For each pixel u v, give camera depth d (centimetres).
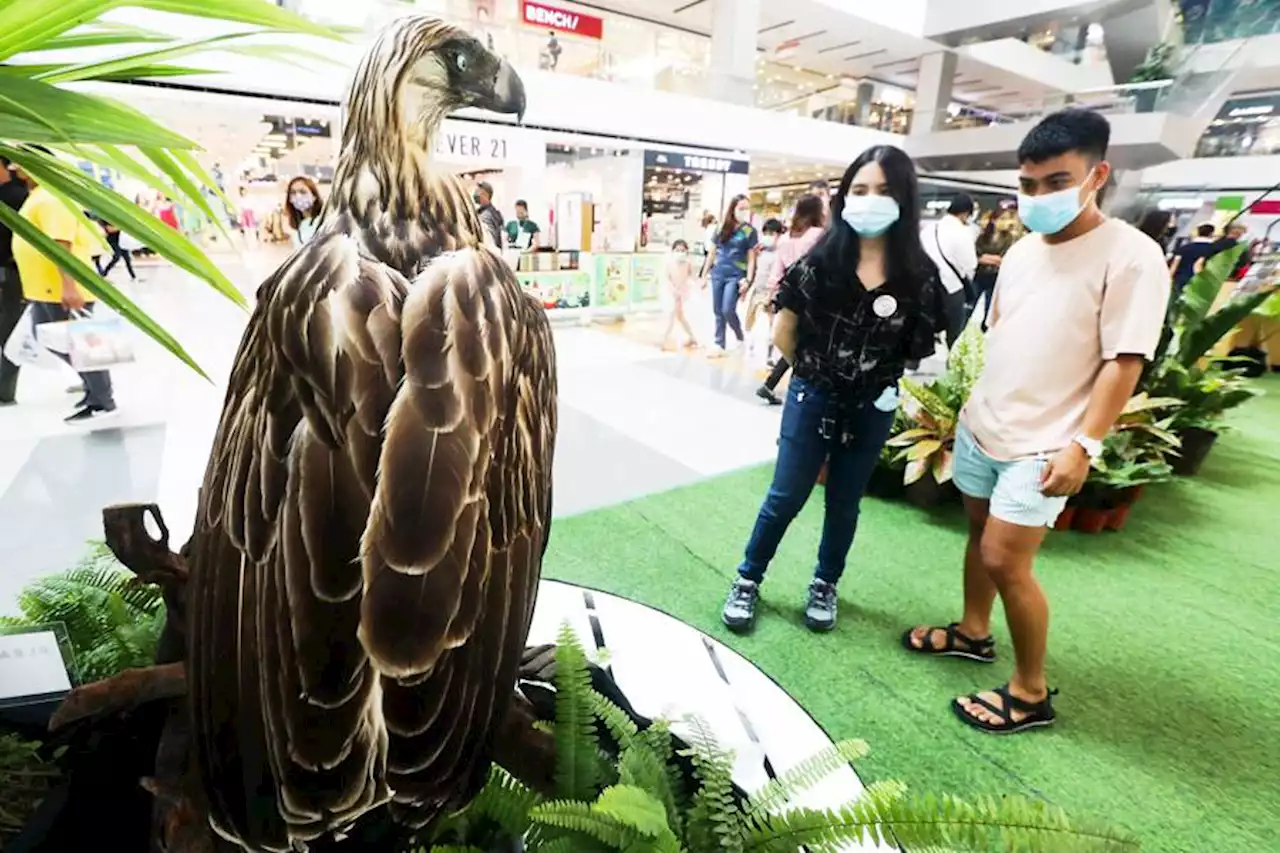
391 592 51
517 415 62
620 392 496
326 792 52
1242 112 1258
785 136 1142
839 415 195
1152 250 143
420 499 52
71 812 85
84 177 57
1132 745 180
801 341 191
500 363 60
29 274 300
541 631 136
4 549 239
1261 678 209
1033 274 159
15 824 85
